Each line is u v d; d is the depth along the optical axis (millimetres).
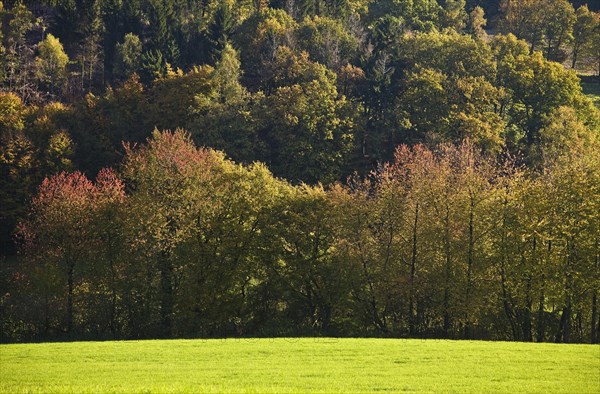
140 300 60469
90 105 104750
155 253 61750
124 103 105688
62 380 30406
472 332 59438
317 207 64125
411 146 96812
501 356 36500
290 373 31969
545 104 102938
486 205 59656
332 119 98750
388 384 29516
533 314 59281
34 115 101250
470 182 60312
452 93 103125
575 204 57031
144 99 105625
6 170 88688
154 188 64812
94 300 60219
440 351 38188
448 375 31547
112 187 67500
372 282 62594
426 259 60781
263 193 65875
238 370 32750
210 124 96938
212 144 95062
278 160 98125
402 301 61531
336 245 63125
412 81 104000
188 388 27297
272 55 120750
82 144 98062
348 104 103812
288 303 63188
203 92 104625
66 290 60562
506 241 58656
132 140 101500
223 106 100812
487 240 59875
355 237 63094
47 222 62438
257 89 117625
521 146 99000
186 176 64688
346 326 61062
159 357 36500
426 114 100250
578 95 106312
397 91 112375
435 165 65000
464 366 33688
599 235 55188
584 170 59719
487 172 61844
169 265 62094
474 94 101250
